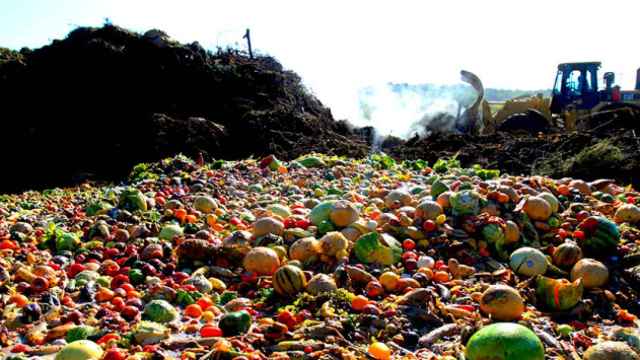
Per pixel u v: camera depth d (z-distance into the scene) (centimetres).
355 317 696
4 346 654
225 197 1359
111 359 573
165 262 920
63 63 2825
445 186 1119
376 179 1529
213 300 794
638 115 2611
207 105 2870
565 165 2250
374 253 860
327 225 948
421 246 937
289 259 886
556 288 793
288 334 648
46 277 839
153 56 2908
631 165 2114
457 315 734
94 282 830
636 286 879
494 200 1027
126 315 720
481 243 937
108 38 2959
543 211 1007
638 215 1035
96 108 2689
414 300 746
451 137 2814
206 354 599
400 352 650
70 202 1515
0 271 830
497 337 594
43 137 2570
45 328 697
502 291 725
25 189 2378
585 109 2833
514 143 2580
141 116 2677
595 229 948
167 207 1218
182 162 1777
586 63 2848
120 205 1223
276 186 1483
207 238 971
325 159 1848
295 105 3152
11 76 2794
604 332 747
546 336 691
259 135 2725
